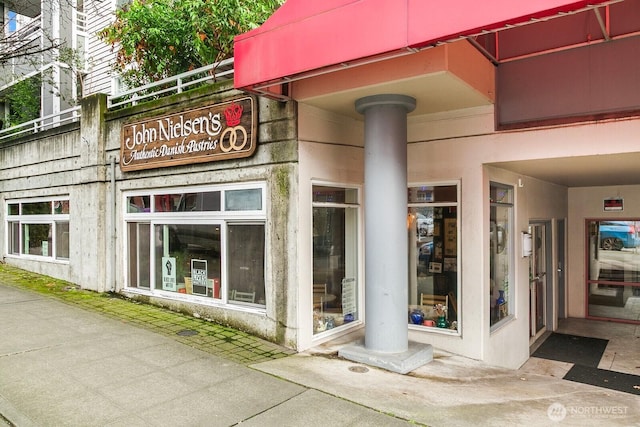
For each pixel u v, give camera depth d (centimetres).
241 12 952
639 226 1091
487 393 525
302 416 431
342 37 474
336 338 702
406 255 615
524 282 842
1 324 700
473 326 673
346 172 719
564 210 1128
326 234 704
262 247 688
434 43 430
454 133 686
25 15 1614
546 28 614
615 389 695
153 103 834
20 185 1234
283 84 616
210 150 730
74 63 1490
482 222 668
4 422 413
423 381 551
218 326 726
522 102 632
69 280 1051
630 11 562
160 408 439
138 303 862
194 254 788
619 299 1112
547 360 839
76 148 1023
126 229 914
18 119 1645
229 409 441
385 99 592
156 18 1011
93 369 531
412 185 729
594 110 585
